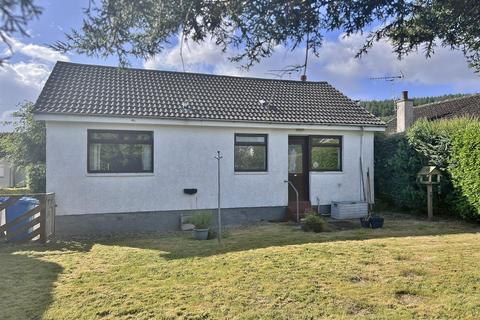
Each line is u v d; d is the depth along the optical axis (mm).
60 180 10961
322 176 14195
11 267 7113
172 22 3699
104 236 10656
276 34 3887
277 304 5129
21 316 4840
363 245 8492
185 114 12133
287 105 14625
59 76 12805
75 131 11094
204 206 12477
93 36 3781
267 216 13344
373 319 4652
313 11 3662
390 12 3754
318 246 8422
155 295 5488
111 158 11562
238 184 12938
